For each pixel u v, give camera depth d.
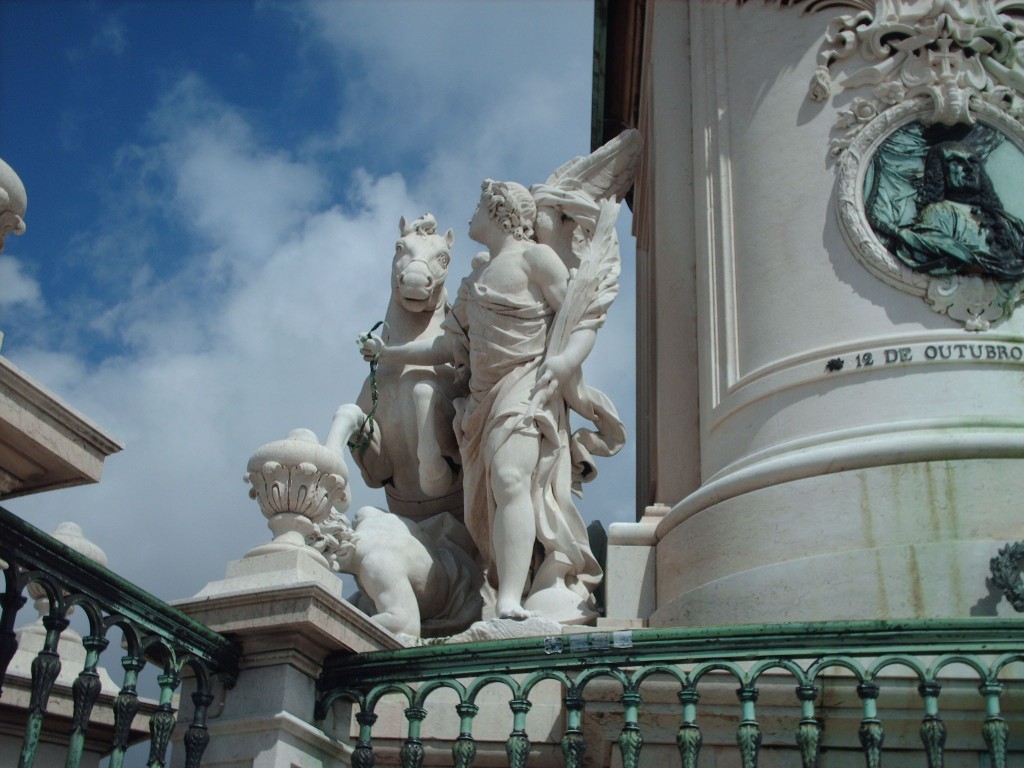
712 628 3.70
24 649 5.05
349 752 3.95
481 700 4.69
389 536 5.63
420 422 5.99
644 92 7.68
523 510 5.43
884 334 5.29
